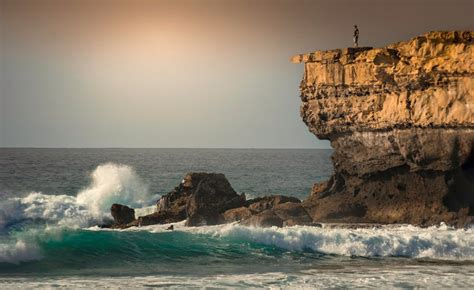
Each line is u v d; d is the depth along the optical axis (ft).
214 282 167.63
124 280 169.17
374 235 214.28
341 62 256.93
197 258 201.87
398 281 171.22
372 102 250.37
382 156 248.73
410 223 239.30
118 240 208.23
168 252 205.36
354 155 257.14
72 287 160.25
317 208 253.24
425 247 210.59
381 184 250.57
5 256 188.14
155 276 176.14
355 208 250.16
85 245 202.18
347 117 257.34
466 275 178.81
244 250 209.77
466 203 235.81
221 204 247.91
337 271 184.85
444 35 234.99
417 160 239.71
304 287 164.14
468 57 228.84
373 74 248.11
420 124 237.25
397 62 243.40
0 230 237.66
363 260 202.39
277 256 205.67
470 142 230.27
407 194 244.01
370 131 251.80
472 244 211.82
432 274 180.24
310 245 213.05
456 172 236.43
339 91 259.39
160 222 251.60
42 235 205.98
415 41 240.12
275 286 164.45
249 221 232.94
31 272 180.34
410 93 241.55
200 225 240.53
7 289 157.28
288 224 234.79
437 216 235.61
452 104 232.12
